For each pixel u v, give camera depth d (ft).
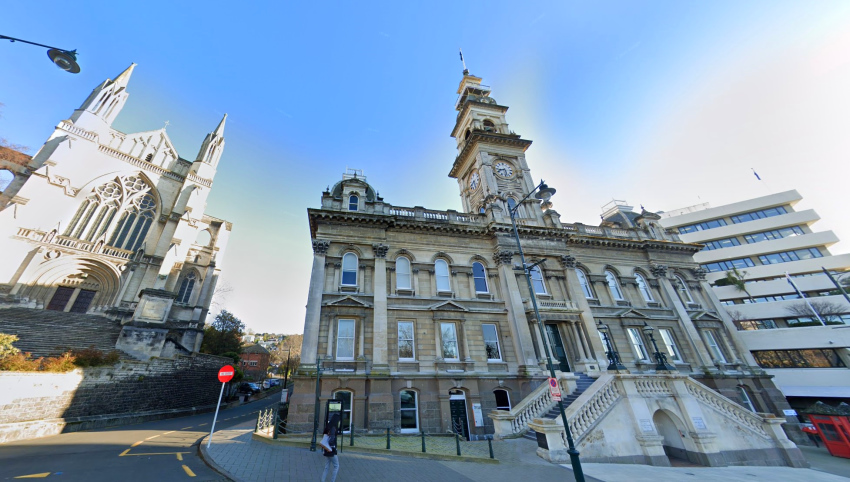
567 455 44.19
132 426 69.15
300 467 36.60
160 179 138.00
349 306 70.54
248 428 71.97
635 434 50.55
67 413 61.57
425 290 78.48
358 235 79.00
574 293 87.15
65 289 107.65
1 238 95.45
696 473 43.65
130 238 123.65
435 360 70.59
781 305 134.92
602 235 104.73
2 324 79.15
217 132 161.99
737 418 56.39
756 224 164.76
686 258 108.99
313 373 61.41
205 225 157.17
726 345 94.32
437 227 84.99
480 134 111.96
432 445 51.70
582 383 69.10
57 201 108.27
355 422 60.23
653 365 84.28
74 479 29.94
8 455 38.91
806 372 107.65
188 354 104.73
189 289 142.82
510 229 89.61
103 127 126.52
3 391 50.85
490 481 34.37
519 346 74.69
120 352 89.56
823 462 64.08
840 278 135.23
